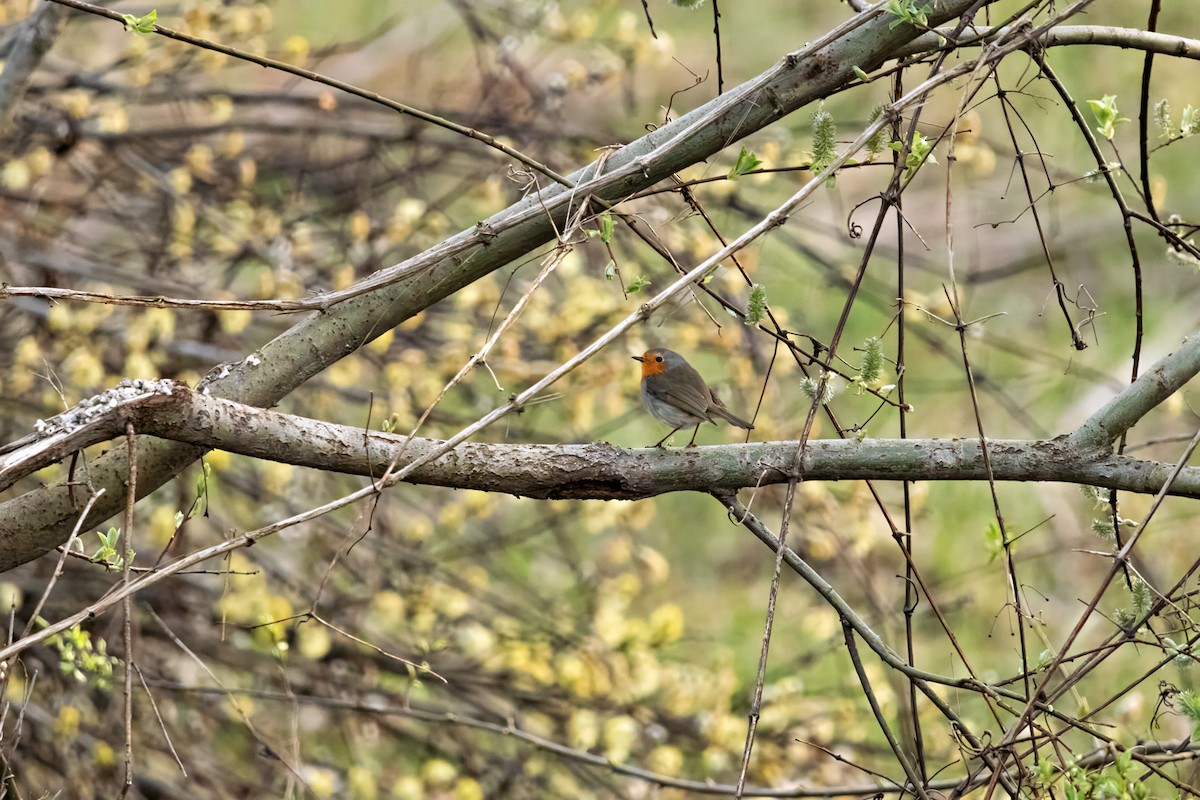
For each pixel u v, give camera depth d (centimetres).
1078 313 1927
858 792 720
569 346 1072
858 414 1716
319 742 1227
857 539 1116
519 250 648
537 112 1183
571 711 1116
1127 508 1466
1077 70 1883
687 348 1126
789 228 1502
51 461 505
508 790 1121
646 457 620
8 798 839
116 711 1028
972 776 630
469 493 1105
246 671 1189
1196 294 1952
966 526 1656
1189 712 563
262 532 493
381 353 1084
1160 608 585
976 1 619
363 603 1166
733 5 2050
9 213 1073
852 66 639
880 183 2008
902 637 1209
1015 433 1761
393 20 1736
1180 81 1917
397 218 1044
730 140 641
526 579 1507
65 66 1194
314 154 1297
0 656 454
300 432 568
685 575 1708
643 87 1881
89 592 1109
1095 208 2036
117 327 1079
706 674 1128
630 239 1171
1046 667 635
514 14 1219
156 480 611
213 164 1188
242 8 1105
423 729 1252
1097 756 662
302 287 1023
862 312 1881
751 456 626
